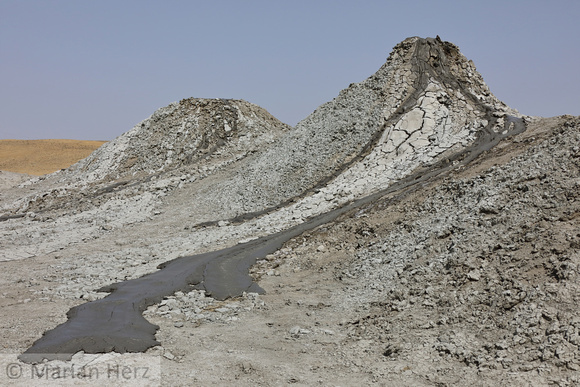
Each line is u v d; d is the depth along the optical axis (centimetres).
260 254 1689
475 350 848
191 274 1492
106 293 1355
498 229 1203
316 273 1490
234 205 2550
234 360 890
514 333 851
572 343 775
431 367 827
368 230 1645
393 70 2952
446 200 1565
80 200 3086
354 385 793
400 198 1827
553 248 1018
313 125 2988
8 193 3719
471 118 2595
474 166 1858
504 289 979
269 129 3925
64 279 1539
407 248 1377
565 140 1473
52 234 2334
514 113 2605
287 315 1158
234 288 1374
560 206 1168
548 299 886
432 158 2253
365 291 1247
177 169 3441
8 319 1116
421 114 2569
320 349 951
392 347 905
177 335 1023
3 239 2234
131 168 3644
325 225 1866
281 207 2369
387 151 2448
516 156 1633
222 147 3662
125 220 2516
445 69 2956
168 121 3975
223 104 4047
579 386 697
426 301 1060
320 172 2555
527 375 746
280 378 819
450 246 1243
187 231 2239
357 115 2803
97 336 971
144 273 1563
